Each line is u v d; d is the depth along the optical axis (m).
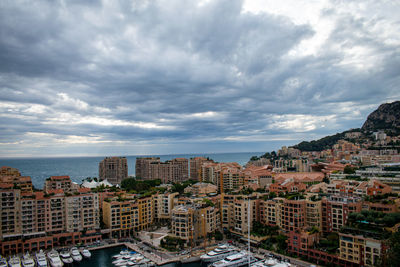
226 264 167.88
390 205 172.00
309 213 188.62
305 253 169.50
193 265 174.75
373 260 140.00
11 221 197.38
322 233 188.38
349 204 176.62
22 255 184.62
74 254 185.25
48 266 173.00
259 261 168.12
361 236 147.12
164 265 174.38
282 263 160.38
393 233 132.75
